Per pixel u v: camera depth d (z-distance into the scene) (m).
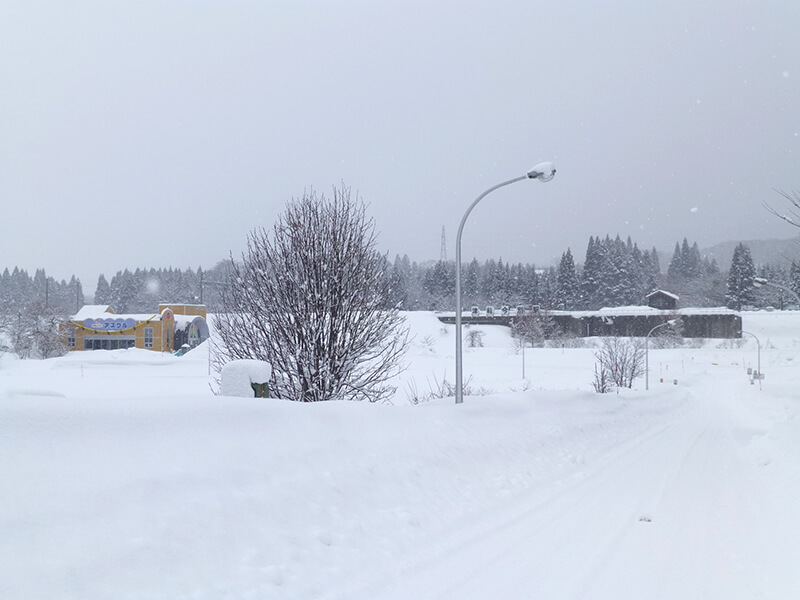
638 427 21.09
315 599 4.74
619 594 5.27
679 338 89.88
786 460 12.16
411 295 138.12
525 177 12.73
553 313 98.56
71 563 3.87
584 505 8.75
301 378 12.38
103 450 4.89
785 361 73.25
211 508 5.04
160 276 152.88
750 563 6.14
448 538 6.64
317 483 6.32
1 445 4.34
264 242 12.95
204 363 53.69
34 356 70.56
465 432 10.48
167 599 4.06
